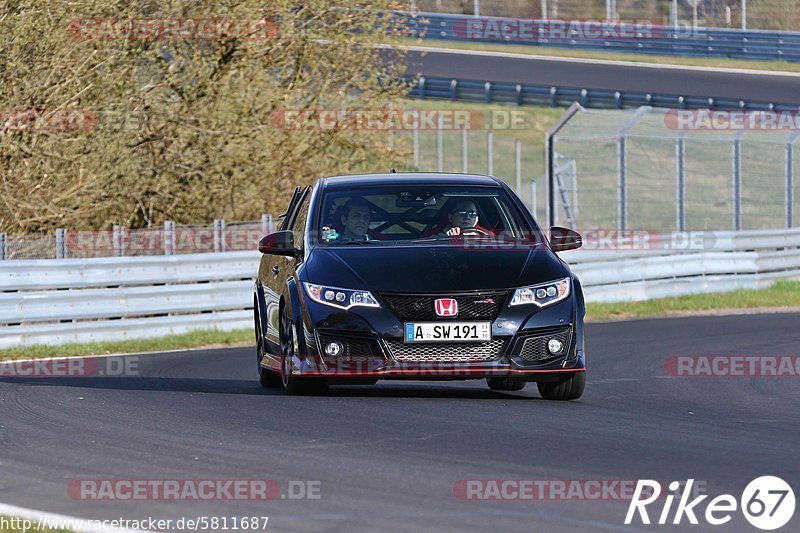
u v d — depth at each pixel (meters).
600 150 143.00
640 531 18.11
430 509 19.44
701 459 23.95
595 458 23.97
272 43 85.75
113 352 52.88
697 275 77.62
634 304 72.00
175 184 84.62
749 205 128.88
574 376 32.25
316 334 31.20
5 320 53.81
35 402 33.34
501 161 141.25
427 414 29.80
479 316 30.92
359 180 35.91
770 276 80.69
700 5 199.00
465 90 158.75
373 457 24.00
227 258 61.34
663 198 131.62
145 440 26.45
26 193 74.44
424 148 144.75
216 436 26.80
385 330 30.69
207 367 45.22
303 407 31.09
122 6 77.19
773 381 39.56
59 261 56.03
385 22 89.88
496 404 31.88
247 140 84.81
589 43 187.12
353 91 90.50
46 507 20.06
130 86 79.88
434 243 33.19
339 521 18.67
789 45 179.88
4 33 70.62
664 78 166.62
